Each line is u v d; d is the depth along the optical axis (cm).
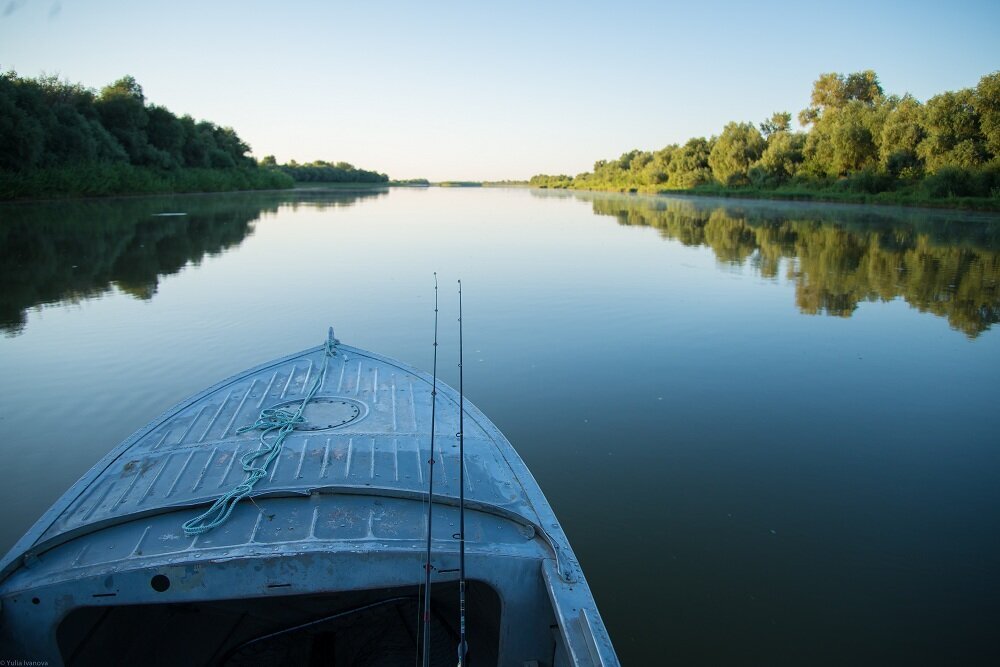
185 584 277
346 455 385
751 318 1070
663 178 6469
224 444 398
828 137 4169
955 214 2827
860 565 441
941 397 733
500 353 870
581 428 643
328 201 4166
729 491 531
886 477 556
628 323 1029
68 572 271
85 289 1222
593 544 461
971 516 498
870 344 932
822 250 1847
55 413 667
